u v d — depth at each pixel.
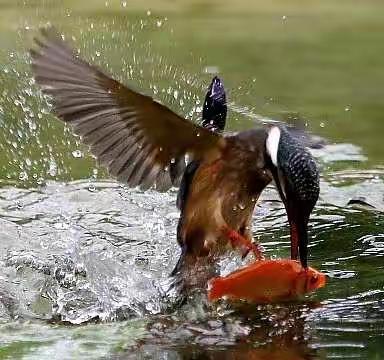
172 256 11.02
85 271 10.41
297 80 19.25
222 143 9.01
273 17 25.08
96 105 8.78
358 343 8.42
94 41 18.86
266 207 12.62
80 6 22.73
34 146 15.05
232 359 8.13
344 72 20.17
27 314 9.42
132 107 8.70
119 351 8.40
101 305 9.55
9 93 16.53
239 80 18.55
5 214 12.34
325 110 17.31
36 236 11.55
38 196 13.08
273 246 11.16
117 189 13.34
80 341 8.64
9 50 18.02
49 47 8.68
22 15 21.12
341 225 11.88
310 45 22.50
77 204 12.80
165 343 8.59
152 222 12.12
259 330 8.84
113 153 9.02
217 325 9.01
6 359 8.18
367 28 24.17
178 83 17.41
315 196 8.63
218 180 9.30
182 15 24.47
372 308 9.27
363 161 14.93
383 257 10.79
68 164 14.43
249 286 9.12
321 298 9.55
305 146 9.28
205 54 20.61
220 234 9.49
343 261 10.66
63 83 8.69
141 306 9.54
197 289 9.64
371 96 18.42
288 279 9.04
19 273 10.34
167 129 8.88
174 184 9.45
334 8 26.23
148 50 20.09
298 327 8.86
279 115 15.94
